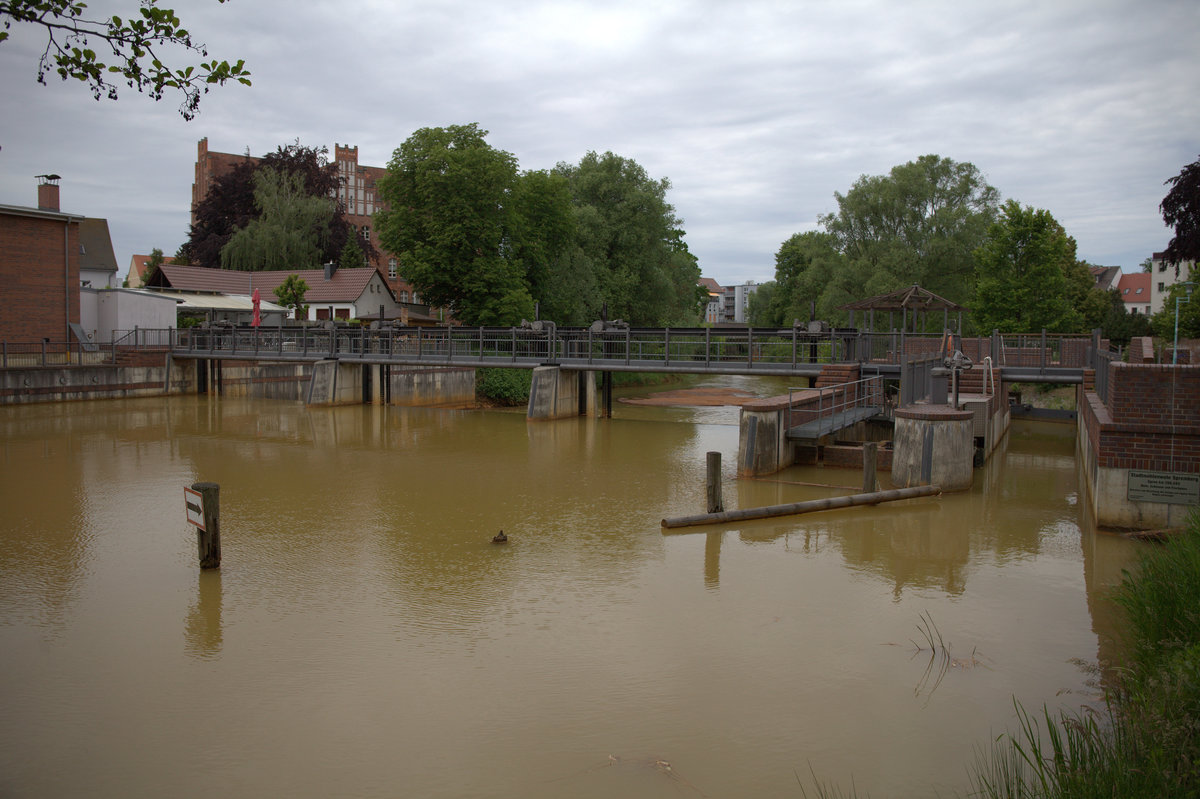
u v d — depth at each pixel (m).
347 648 9.27
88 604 10.80
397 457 23.50
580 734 7.28
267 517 15.70
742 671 8.59
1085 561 12.66
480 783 6.51
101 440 26.14
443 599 10.94
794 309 56.91
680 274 65.31
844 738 7.16
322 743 7.18
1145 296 85.00
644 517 15.79
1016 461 23.05
